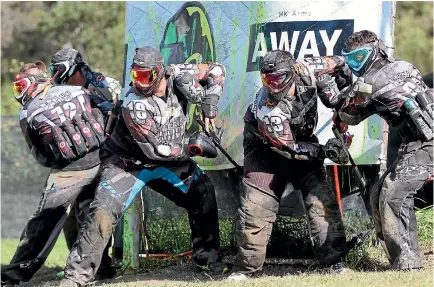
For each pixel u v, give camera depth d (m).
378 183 22.73
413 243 22.09
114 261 28.56
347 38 24.50
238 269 23.69
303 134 23.09
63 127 25.52
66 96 25.77
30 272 26.00
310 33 25.48
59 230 26.16
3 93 63.12
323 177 23.47
